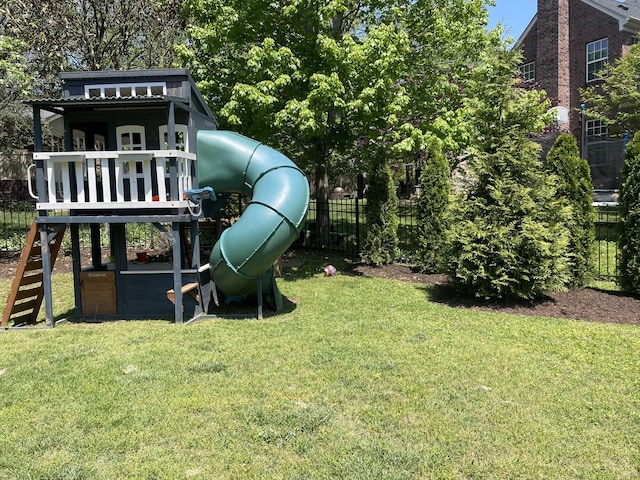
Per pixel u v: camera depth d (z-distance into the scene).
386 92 8.92
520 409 3.71
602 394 3.96
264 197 6.52
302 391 4.10
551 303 6.99
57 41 11.88
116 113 6.99
